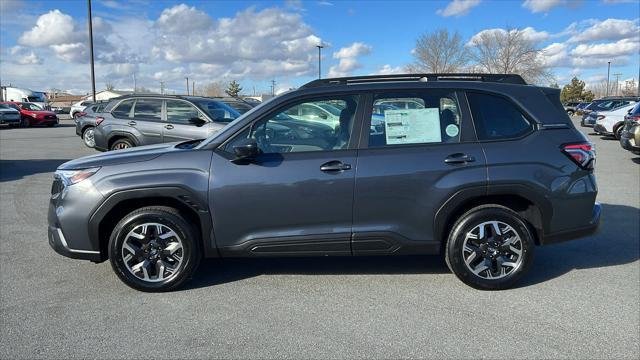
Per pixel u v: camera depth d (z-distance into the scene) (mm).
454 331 3416
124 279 4062
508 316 3643
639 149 11562
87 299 3979
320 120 4199
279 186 3951
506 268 4113
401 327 3479
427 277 4441
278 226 4020
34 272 4570
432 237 4043
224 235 4043
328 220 4004
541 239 4141
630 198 7836
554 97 4266
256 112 4137
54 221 4113
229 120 10133
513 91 4203
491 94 4176
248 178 3955
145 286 4074
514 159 4000
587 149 4145
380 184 3953
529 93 4219
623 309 3752
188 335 3381
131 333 3408
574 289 4145
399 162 3969
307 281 4367
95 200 3961
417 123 4094
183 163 4016
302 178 3947
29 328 3477
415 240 4047
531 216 4164
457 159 3973
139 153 4207
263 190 3957
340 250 4070
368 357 3086
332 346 3221
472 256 4070
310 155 4012
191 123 9984
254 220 4012
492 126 4121
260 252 4074
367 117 4086
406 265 4762
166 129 10156
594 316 3635
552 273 4527
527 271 4117
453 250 4066
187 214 4141
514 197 4148
